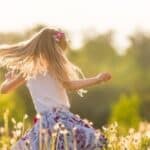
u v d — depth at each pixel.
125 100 28.11
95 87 47.19
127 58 67.62
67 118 7.66
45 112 7.72
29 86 7.88
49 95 7.76
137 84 58.09
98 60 68.00
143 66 65.50
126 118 27.33
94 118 43.53
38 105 7.79
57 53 7.83
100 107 44.53
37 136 7.61
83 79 7.73
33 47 7.84
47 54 7.80
